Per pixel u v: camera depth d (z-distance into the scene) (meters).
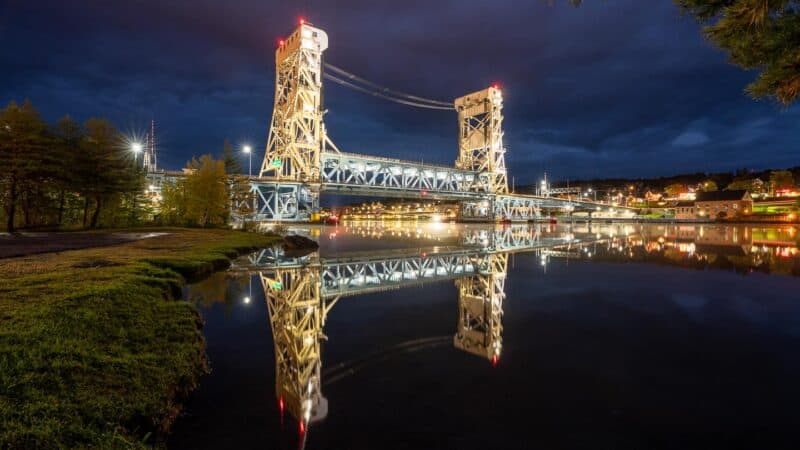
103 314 7.55
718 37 6.46
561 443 4.68
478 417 5.30
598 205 159.38
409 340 8.86
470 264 22.61
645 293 13.53
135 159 47.62
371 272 19.75
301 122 90.56
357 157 98.19
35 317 6.81
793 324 9.64
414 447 4.61
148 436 4.75
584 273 18.34
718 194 131.88
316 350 8.22
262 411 5.56
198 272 16.42
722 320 10.05
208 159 47.12
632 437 4.79
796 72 6.19
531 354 7.75
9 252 16.81
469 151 136.88
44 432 3.97
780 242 35.12
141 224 47.47
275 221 80.38
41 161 35.44
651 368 6.95
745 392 5.98
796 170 191.25
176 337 7.73
